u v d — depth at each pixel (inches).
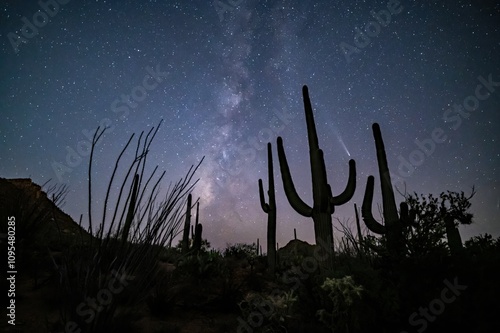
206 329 142.3
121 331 105.4
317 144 231.8
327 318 124.1
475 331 82.4
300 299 142.9
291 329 129.8
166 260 236.5
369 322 104.6
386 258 122.3
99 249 98.3
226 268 261.9
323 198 209.3
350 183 215.8
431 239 120.1
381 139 218.7
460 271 94.8
